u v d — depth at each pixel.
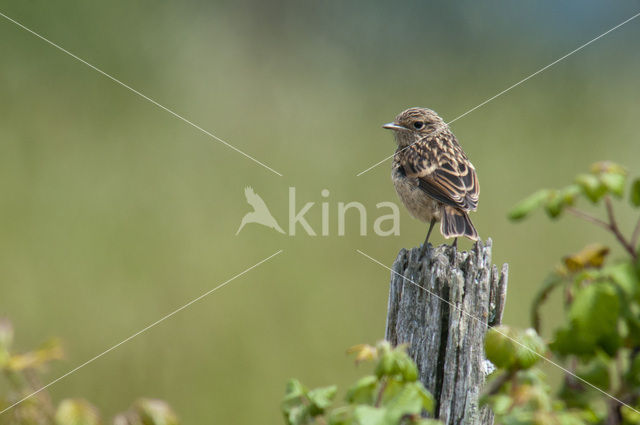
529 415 4.49
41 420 4.61
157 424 4.63
